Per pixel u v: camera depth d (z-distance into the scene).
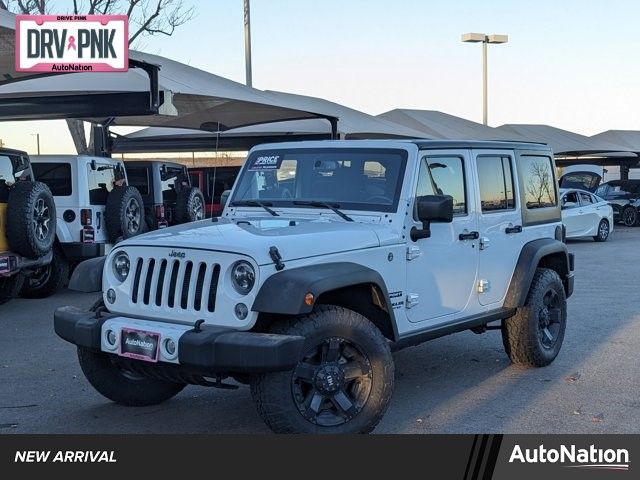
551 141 35.31
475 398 6.19
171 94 13.46
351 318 4.72
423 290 5.61
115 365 5.43
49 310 10.54
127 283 4.96
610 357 7.58
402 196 5.45
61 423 5.56
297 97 22.73
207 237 4.81
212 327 4.54
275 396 4.46
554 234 7.34
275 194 6.06
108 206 11.96
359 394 4.82
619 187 29.77
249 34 21.44
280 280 4.44
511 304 6.62
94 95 13.67
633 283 12.88
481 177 6.32
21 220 9.33
